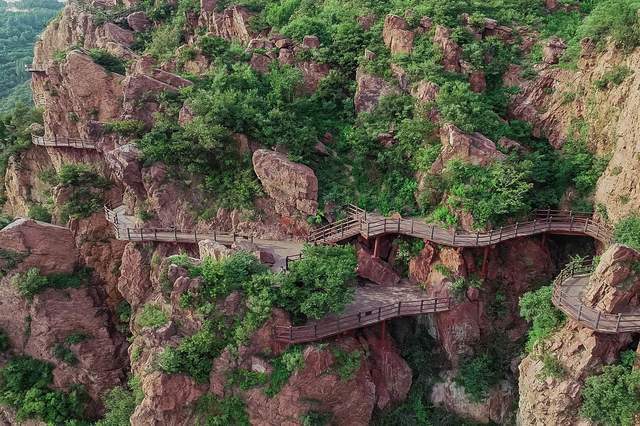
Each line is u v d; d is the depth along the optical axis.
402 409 33.72
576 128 39.31
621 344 26.34
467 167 36.16
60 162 50.66
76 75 47.78
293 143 40.31
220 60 47.84
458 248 33.97
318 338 30.52
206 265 32.06
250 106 41.72
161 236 38.97
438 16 45.41
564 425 26.42
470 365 33.91
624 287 26.31
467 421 33.47
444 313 34.19
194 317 31.33
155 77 45.94
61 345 40.09
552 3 48.09
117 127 42.34
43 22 174.75
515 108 42.88
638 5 36.97
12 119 56.09
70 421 38.06
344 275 31.12
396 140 40.41
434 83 40.75
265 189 39.12
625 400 24.75
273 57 48.47
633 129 32.97
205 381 30.75
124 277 40.88
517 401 33.41
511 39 45.53
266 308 30.03
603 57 38.56
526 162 35.88
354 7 51.25
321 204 38.72
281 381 30.03
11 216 54.84
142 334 33.91
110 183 45.25
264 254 35.12
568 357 26.78
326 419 30.41
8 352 40.34
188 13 60.50
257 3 57.38
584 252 35.94
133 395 35.41
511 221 35.06
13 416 38.66
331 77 45.69
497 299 35.16
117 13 65.50
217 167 40.94
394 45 45.22
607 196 34.22
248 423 30.42
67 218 43.66
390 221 36.25
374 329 34.34
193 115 41.56
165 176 40.44
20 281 39.66
